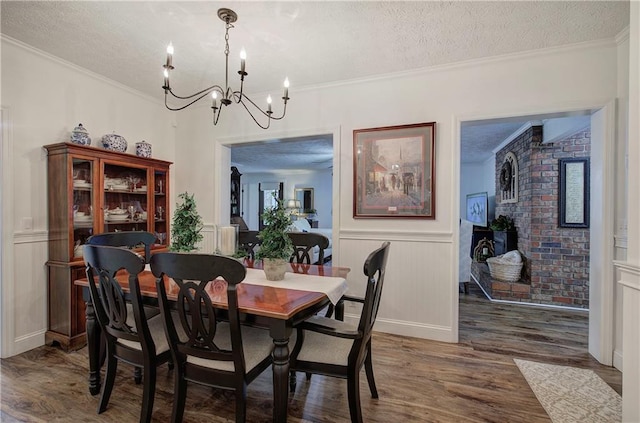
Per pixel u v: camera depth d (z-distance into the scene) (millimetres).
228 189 3797
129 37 2311
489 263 4285
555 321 3256
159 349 1645
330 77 2990
